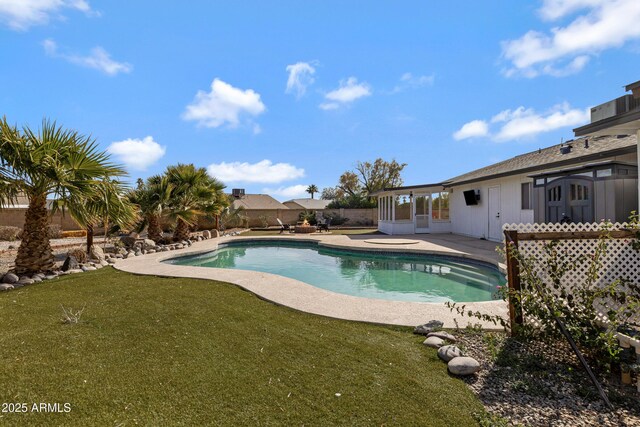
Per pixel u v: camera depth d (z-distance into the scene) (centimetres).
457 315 479
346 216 3100
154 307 518
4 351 349
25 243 771
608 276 411
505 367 323
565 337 342
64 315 475
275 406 254
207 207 1570
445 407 256
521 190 1235
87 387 279
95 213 812
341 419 240
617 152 755
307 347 367
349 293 764
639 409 259
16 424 230
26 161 693
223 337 394
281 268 1088
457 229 1772
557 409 258
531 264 381
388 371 313
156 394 270
